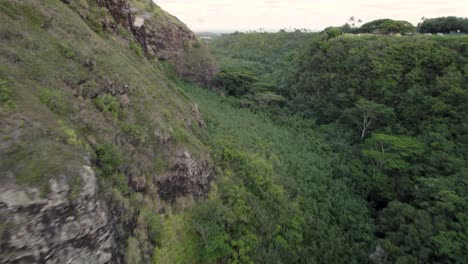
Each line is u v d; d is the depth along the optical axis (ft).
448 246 53.26
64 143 34.30
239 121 113.60
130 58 73.20
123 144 46.16
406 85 116.16
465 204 61.67
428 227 58.85
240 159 72.49
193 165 55.67
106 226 32.48
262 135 105.60
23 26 44.68
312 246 59.06
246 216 55.67
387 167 86.43
